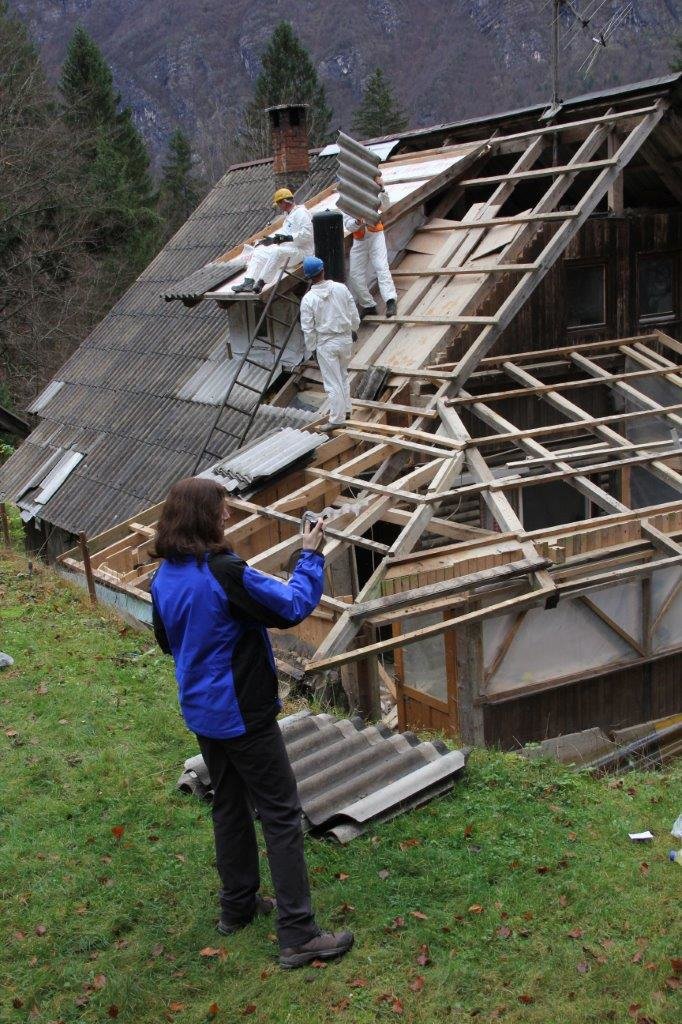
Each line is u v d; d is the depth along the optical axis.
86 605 9.43
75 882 4.45
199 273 14.81
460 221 13.16
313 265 10.61
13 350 30.30
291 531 10.42
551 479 9.78
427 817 5.00
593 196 11.78
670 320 13.69
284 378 13.33
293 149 17.58
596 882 4.48
